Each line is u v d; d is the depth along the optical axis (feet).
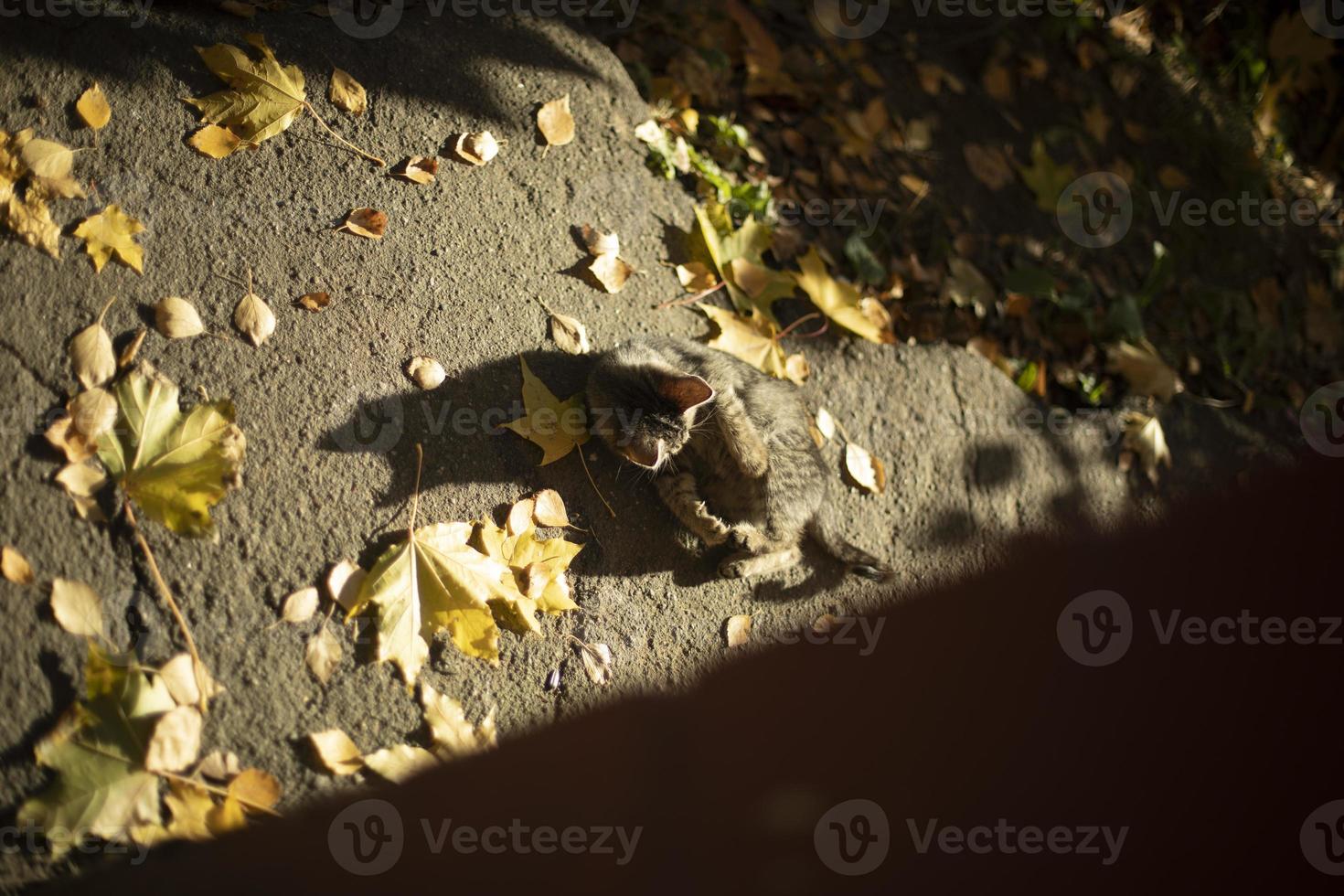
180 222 5.42
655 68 6.89
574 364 5.81
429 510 5.33
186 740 4.81
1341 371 8.25
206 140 5.57
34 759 4.68
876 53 7.70
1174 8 9.06
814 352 6.37
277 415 5.26
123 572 4.94
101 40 5.59
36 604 4.82
